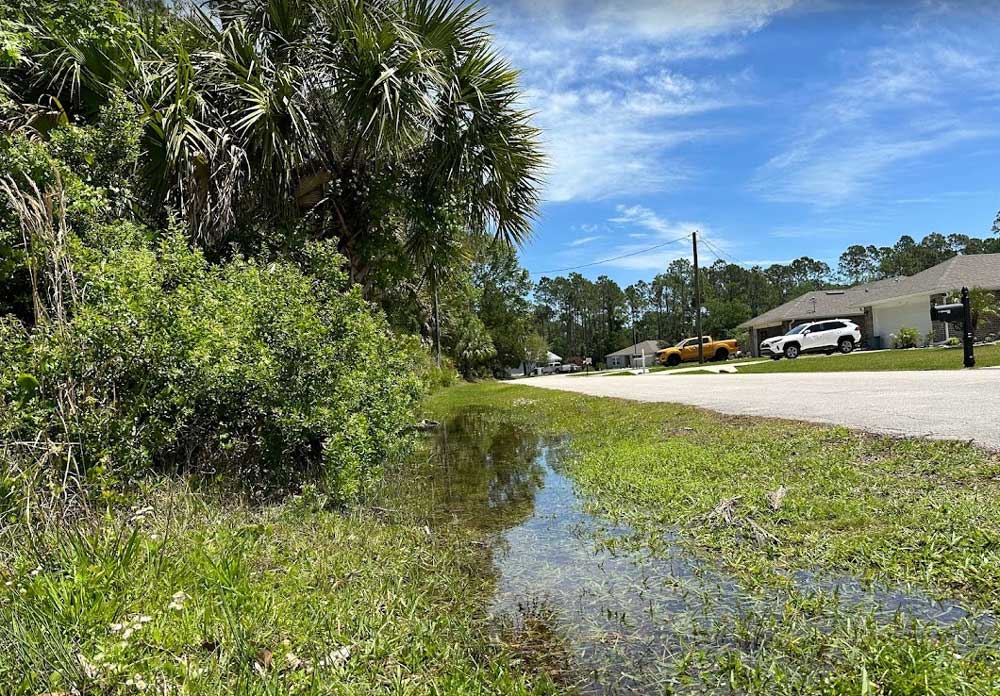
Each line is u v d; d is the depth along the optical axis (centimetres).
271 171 608
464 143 696
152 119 511
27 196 318
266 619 189
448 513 405
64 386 295
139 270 337
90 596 181
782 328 3444
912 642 177
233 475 388
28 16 433
